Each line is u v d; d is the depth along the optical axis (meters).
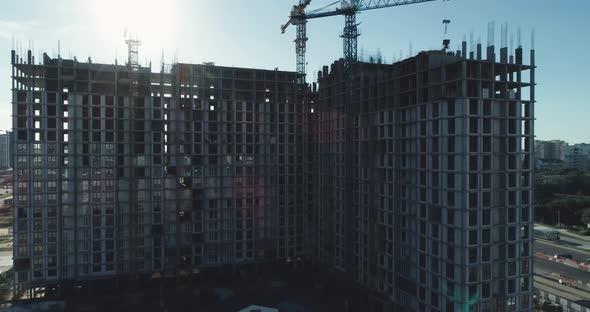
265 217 137.12
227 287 124.06
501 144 81.38
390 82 101.00
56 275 116.06
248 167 135.25
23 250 113.56
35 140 114.12
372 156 107.19
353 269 115.25
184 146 128.25
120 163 121.88
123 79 124.62
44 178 114.88
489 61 80.12
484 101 80.00
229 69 133.62
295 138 141.12
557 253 159.25
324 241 132.38
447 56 89.00
